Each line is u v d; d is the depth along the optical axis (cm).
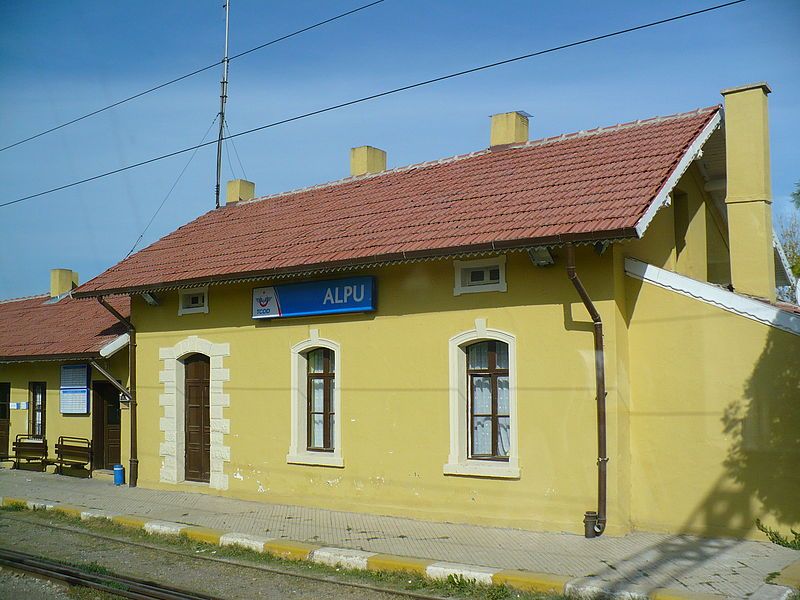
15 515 1591
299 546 1166
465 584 981
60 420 2123
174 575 1098
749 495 1114
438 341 1345
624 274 1230
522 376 1252
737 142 1385
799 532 1073
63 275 2805
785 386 1094
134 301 1855
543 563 1030
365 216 1580
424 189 1619
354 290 1432
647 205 1120
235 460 1625
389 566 1062
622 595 890
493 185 1473
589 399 1189
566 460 1203
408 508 1361
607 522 1165
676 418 1180
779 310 1105
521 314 1260
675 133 1370
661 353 1198
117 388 1906
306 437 1548
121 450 1867
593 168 1359
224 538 1251
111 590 1012
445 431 1326
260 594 990
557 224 1166
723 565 990
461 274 1328
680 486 1170
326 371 1538
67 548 1295
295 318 1545
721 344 1150
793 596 879
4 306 2925
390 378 1398
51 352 2006
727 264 1770
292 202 1956
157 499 1639
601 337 1177
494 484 1270
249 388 1611
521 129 1725
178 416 1750
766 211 1370
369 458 1416
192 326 1723
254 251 1630
